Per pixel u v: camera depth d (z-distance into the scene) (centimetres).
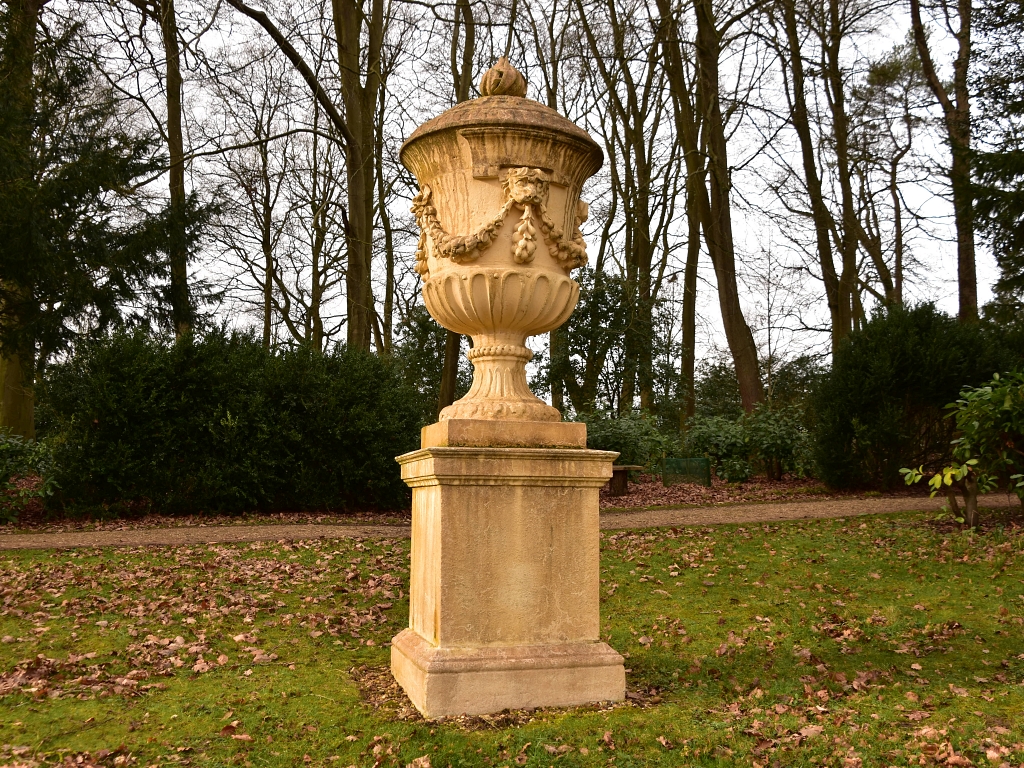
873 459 1395
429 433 468
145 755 373
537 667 417
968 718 402
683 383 2327
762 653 544
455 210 457
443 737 375
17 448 1222
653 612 657
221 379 1309
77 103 1816
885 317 1420
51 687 468
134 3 1474
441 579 416
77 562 835
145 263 1766
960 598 658
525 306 448
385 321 2427
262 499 1330
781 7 1855
